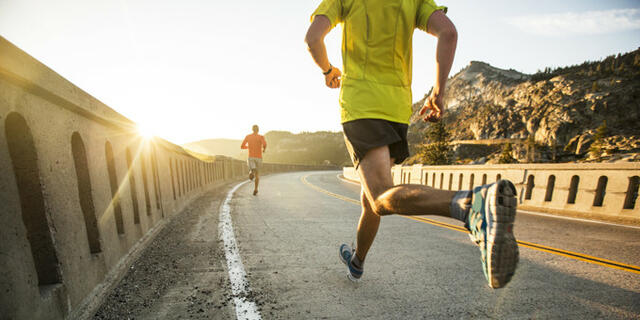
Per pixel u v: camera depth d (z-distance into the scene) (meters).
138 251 2.74
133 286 2.13
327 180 19.41
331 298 2.01
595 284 2.25
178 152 5.72
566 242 3.56
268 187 11.33
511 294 2.08
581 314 1.79
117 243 2.32
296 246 3.28
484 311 1.83
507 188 0.87
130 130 2.85
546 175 6.57
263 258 2.85
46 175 1.40
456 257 2.93
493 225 0.88
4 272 1.06
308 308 1.86
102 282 1.93
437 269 2.58
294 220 4.78
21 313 1.12
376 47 1.48
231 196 7.92
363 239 2.01
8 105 1.17
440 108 1.39
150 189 3.64
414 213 1.10
